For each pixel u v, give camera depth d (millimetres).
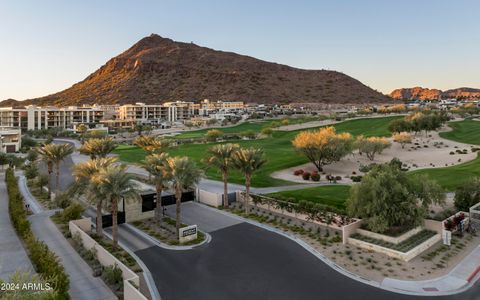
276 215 41875
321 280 25531
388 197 32656
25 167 72188
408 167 72250
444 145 97000
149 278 25969
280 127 142375
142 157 87250
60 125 171750
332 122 152250
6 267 26188
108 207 37500
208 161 45938
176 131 155250
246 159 41531
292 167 72938
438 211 40250
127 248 31875
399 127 107500
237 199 48625
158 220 38281
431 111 156250
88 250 29047
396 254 29141
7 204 45781
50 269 21531
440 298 22906
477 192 39219
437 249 30953
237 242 33250
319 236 34406
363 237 32906
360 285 24734
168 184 38156
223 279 25828
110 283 23859
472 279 25516
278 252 30766
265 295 23516
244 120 189125
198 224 38875
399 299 22812
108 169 31953
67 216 36188
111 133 150500
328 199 44594
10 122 155500
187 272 27000
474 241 32812
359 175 66625
